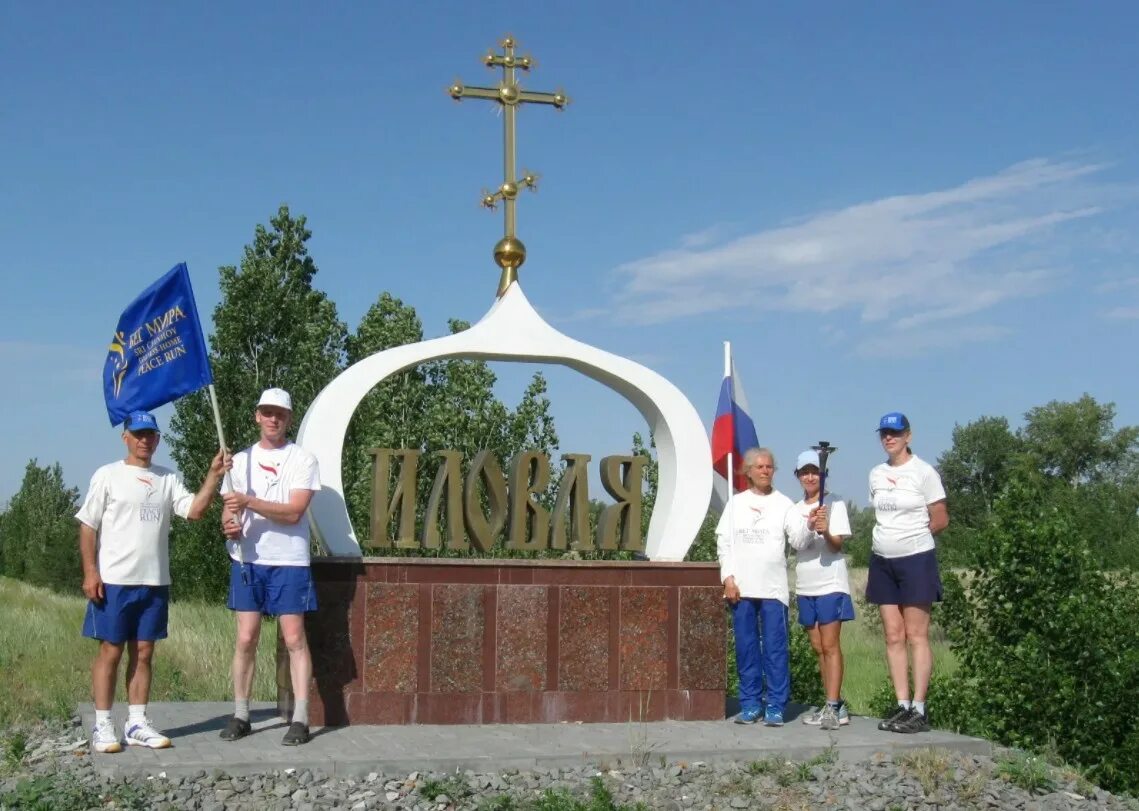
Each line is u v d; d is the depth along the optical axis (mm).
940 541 24188
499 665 8250
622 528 9008
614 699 8461
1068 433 59656
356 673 7996
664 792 6691
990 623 9375
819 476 8305
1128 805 7316
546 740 7617
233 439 26156
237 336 26219
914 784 7051
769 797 6738
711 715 8656
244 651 7484
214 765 6621
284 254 26922
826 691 8422
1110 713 8664
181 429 26328
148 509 7121
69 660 13398
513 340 8906
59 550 37469
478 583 8266
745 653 8484
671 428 9141
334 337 27219
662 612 8625
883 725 8133
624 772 7059
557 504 8867
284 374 26625
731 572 8445
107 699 7051
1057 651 8938
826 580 8352
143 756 6859
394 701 8047
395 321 25656
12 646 14391
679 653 8625
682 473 9125
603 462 9000
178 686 11812
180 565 25859
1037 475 10086
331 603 7992
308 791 6398
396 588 8109
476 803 6375
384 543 8414
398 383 19625
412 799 6379
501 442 18594
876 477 8273
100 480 7086
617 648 8500
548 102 9375
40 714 9430
